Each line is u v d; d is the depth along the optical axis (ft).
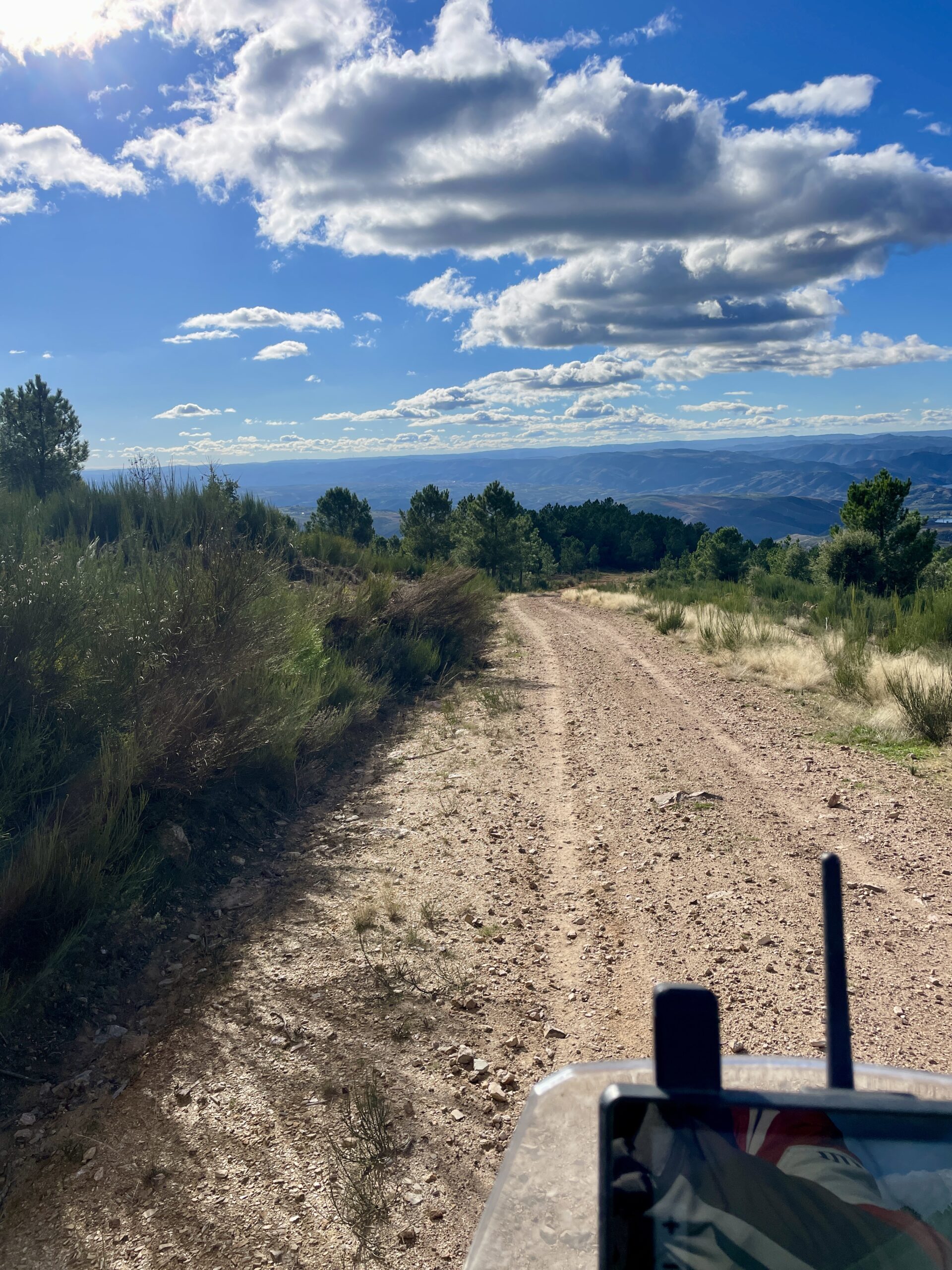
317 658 37.04
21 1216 10.12
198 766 21.63
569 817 25.27
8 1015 13.57
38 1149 11.26
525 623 80.18
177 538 40.68
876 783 27.35
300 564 59.31
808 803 25.84
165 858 19.38
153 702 21.67
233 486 52.34
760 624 61.16
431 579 59.77
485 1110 12.10
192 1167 10.86
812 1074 5.28
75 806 18.80
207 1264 9.37
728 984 15.44
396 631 53.36
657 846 22.63
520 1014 14.70
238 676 26.13
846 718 36.40
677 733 35.35
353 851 22.45
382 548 170.30
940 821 23.68
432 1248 9.58
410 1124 11.71
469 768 30.48
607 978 15.84
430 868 21.31
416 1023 14.26
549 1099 5.40
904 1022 14.02
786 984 15.37
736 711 39.40
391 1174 10.74
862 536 89.56
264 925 17.90
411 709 40.63
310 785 28.14
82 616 22.27
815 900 18.98
